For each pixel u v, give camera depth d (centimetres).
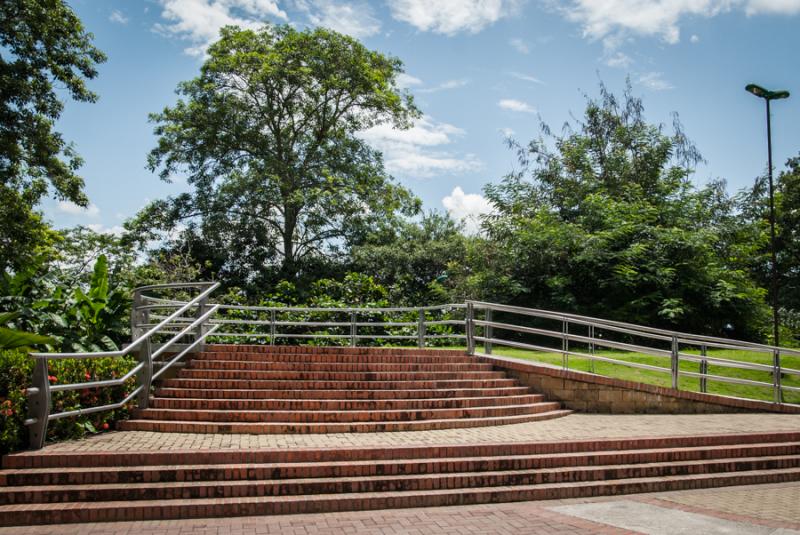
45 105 1909
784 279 3469
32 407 752
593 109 2652
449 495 714
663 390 1212
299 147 3134
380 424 942
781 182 3478
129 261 2300
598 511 691
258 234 3020
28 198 1955
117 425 911
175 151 2958
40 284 1380
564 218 2438
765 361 1717
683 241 2117
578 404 1198
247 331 1759
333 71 2945
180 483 688
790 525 641
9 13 1834
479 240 2362
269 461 747
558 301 2098
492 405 1097
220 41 2923
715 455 900
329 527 618
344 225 3017
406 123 3195
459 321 1323
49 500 652
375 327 1808
